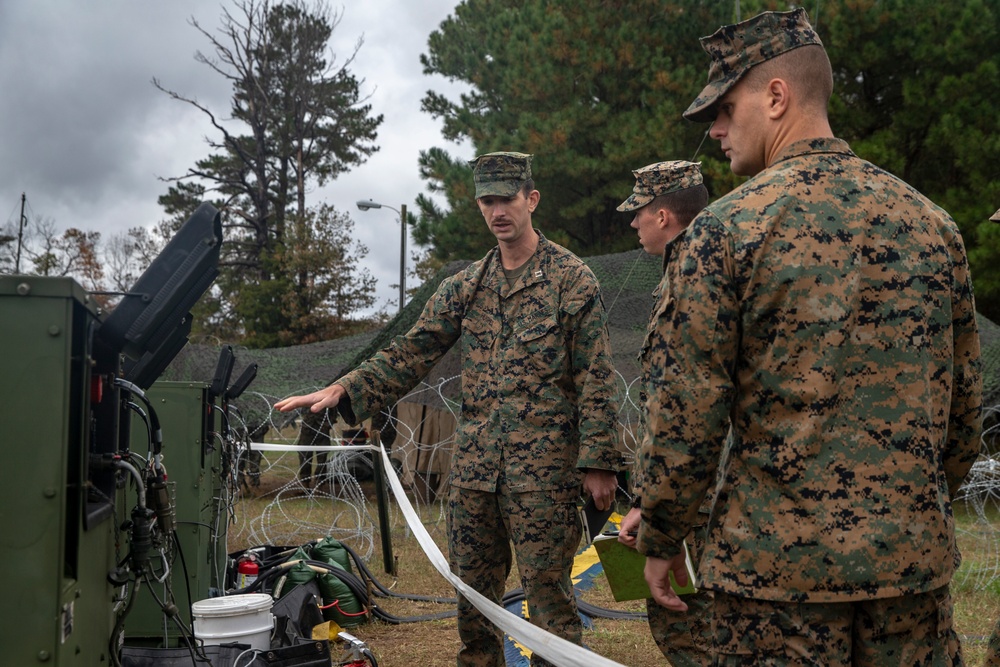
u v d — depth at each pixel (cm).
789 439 185
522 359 346
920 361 188
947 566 186
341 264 3372
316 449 603
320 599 527
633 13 1961
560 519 337
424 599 598
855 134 1658
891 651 183
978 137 1433
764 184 196
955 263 204
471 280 363
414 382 365
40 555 183
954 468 216
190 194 4031
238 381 520
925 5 1507
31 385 184
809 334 185
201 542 438
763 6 1585
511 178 352
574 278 346
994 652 271
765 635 184
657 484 192
